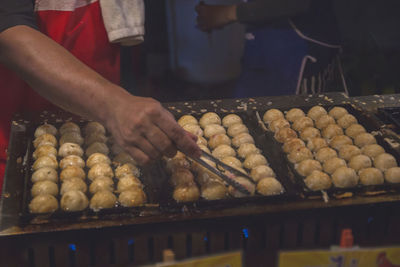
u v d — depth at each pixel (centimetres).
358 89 267
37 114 198
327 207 143
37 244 134
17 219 138
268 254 147
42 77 149
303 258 108
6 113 204
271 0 266
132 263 141
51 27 203
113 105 141
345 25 372
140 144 139
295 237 146
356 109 198
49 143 180
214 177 161
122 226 136
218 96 340
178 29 341
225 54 330
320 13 261
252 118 196
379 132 183
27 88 204
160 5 379
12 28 157
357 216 146
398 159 170
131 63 355
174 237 140
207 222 140
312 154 180
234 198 145
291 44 280
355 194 149
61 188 157
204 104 207
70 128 188
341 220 146
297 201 146
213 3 307
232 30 315
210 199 153
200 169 166
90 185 161
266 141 183
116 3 203
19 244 133
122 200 151
